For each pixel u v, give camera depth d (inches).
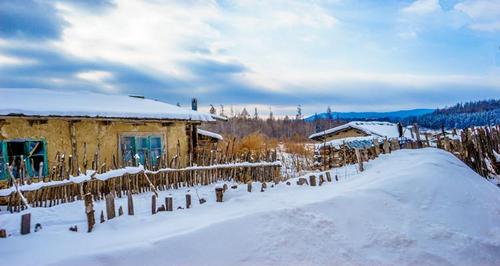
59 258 172.2
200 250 193.5
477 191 298.7
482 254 222.2
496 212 272.8
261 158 541.3
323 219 231.5
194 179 447.2
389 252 215.0
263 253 200.1
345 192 265.7
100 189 357.1
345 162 531.2
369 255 211.5
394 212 249.8
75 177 328.8
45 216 264.8
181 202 332.8
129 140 497.0
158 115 488.4
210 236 202.2
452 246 223.1
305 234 217.8
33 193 310.5
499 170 464.4
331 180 387.2
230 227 211.0
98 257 174.2
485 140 482.9
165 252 186.5
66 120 429.7
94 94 605.6
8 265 168.6
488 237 240.1
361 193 264.4
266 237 210.4
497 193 322.3
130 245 185.9
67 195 330.3
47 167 416.8
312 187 338.6
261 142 1051.9
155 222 239.9
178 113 519.5
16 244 195.9
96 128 462.6
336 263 202.5
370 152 486.9
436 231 233.8
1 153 384.5
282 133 3223.4
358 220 236.4
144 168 403.2
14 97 450.9
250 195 307.9
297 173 645.9
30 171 404.8
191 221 228.2
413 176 293.9
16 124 396.5
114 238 205.8
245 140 1036.5
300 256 202.8
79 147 446.0
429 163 332.5
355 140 607.8
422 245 221.0
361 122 991.0
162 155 479.5
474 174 367.2
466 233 237.5
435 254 215.0
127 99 609.9
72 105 444.1
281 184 381.7
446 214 253.9
